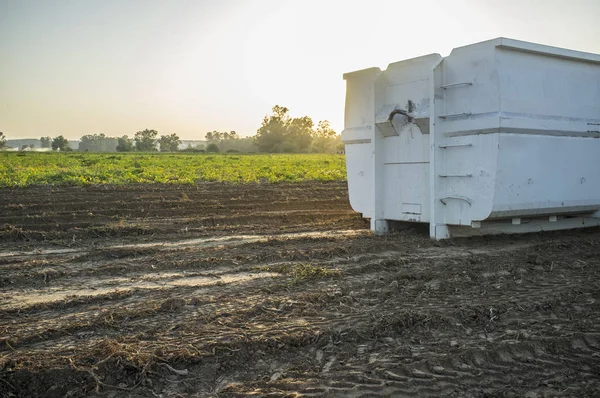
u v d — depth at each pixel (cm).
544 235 943
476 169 816
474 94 815
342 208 1438
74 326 470
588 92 931
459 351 430
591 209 957
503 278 658
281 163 3859
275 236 955
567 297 577
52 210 1303
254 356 419
